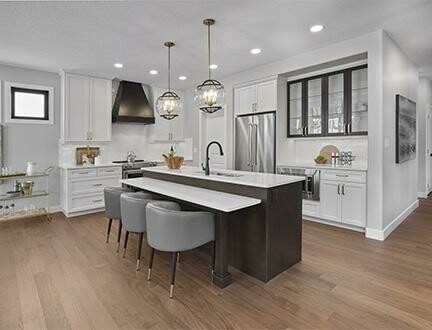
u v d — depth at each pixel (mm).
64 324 1877
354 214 3717
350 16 3000
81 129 5051
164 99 3676
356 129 4109
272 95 4660
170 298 2193
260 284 2404
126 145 5992
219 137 6039
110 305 2100
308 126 4633
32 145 4773
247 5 2734
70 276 2564
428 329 1797
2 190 4566
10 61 4320
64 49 3844
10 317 1949
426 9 2861
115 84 5727
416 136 5086
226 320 1919
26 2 2629
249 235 2557
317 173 4105
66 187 4652
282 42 3703
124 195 2857
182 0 2627
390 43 3605
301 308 2043
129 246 3340
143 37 3463
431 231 3754
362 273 2568
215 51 3998
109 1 2627
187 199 2457
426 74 5605
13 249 3227
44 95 4902
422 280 2430
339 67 4152
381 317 1926
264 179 2680
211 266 2766
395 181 3906
